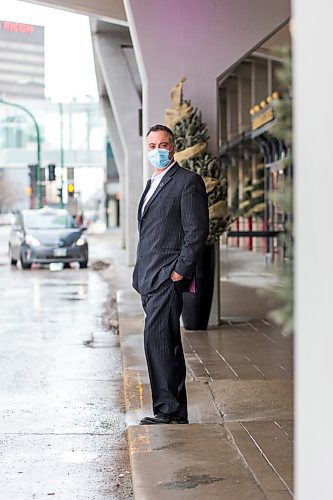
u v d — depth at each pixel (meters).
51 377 12.33
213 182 14.96
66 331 17.14
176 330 8.69
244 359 12.77
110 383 11.89
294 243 3.96
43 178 68.38
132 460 7.52
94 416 9.95
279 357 12.91
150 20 15.77
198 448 7.85
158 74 15.88
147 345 8.70
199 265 15.14
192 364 12.37
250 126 41.41
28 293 25.19
